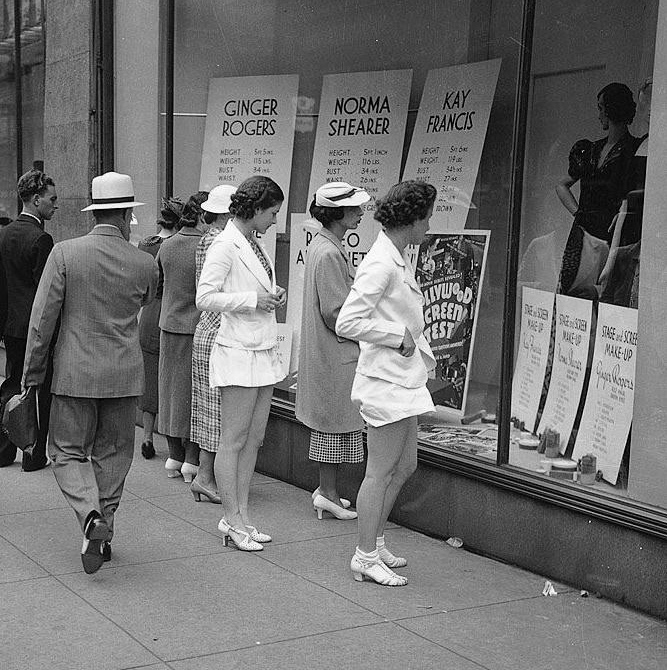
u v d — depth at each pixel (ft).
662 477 16.75
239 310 18.39
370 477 17.21
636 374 17.35
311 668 14.10
